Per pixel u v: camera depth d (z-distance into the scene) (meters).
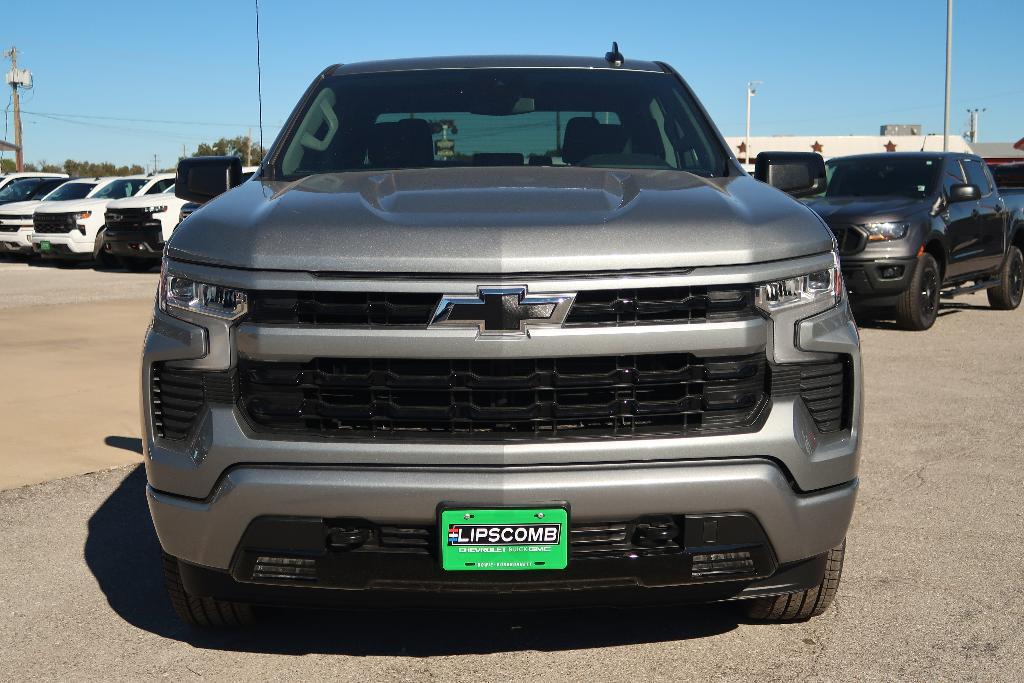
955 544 4.44
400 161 4.09
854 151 51.72
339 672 3.27
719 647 3.43
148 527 4.77
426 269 2.80
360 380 2.84
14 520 4.86
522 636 3.53
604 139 4.19
